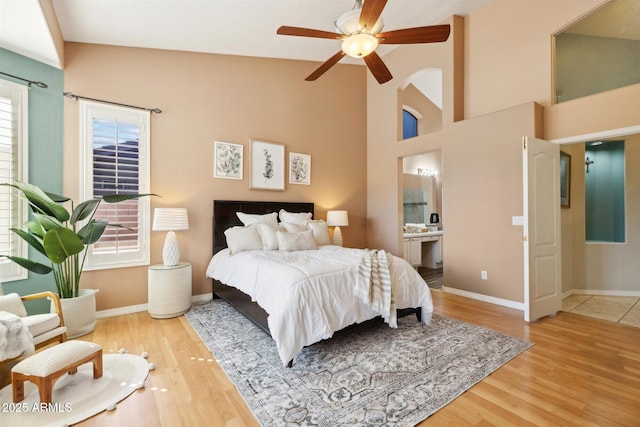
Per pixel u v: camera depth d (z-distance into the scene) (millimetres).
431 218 6973
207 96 4031
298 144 4910
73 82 3156
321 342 2652
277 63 4664
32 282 2916
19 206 2826
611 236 4352
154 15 2957
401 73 5027
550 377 2084
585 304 3795
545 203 3297
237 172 4273
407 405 1778
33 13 2279
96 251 3248
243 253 3467
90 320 2859
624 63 3129
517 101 3719
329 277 2525
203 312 3471
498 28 3883
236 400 1850
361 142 5660
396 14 3969
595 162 4473
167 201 3727
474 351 2471
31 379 1734
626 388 1949
